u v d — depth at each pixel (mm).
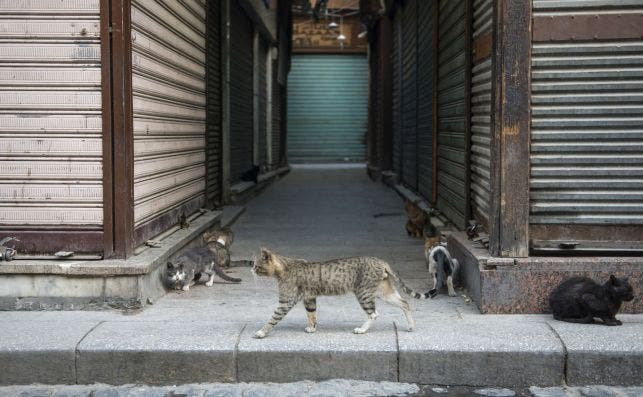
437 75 10055
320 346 4629
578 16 5453
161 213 6766
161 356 4578
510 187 5508
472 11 7301
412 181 14023
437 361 4566
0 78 5480
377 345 4648
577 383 4543
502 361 4551
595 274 5395
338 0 28719
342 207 13789
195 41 8234
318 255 8523
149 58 6172
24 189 5566
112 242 5613
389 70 19469
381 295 4980
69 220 5594
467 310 5641
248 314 5531
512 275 5438
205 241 7547
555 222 5578
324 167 27609
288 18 24266
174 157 7242
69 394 4418
